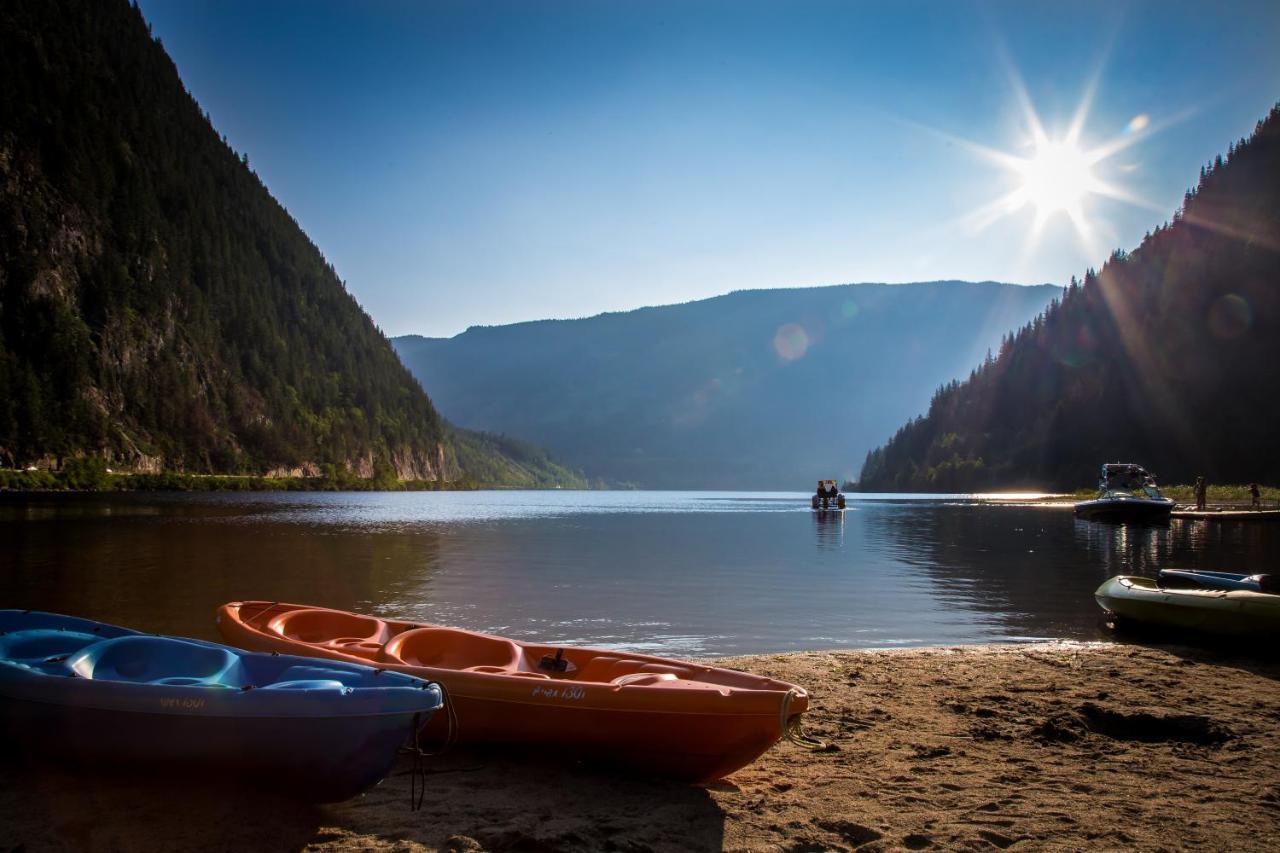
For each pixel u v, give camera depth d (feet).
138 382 519.60
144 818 19.71
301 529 148.97
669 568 87.04
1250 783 23.09
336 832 19.40
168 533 131.34
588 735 23.44
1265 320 410.52
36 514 188.75
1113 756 25.49
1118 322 520.83
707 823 20.29
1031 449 485.56
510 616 55.11
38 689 20.85
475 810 20.92
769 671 36.83
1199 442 382.42
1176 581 49.19
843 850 18.92
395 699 20.01
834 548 115.75
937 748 26.14
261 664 23.34
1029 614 57.00
